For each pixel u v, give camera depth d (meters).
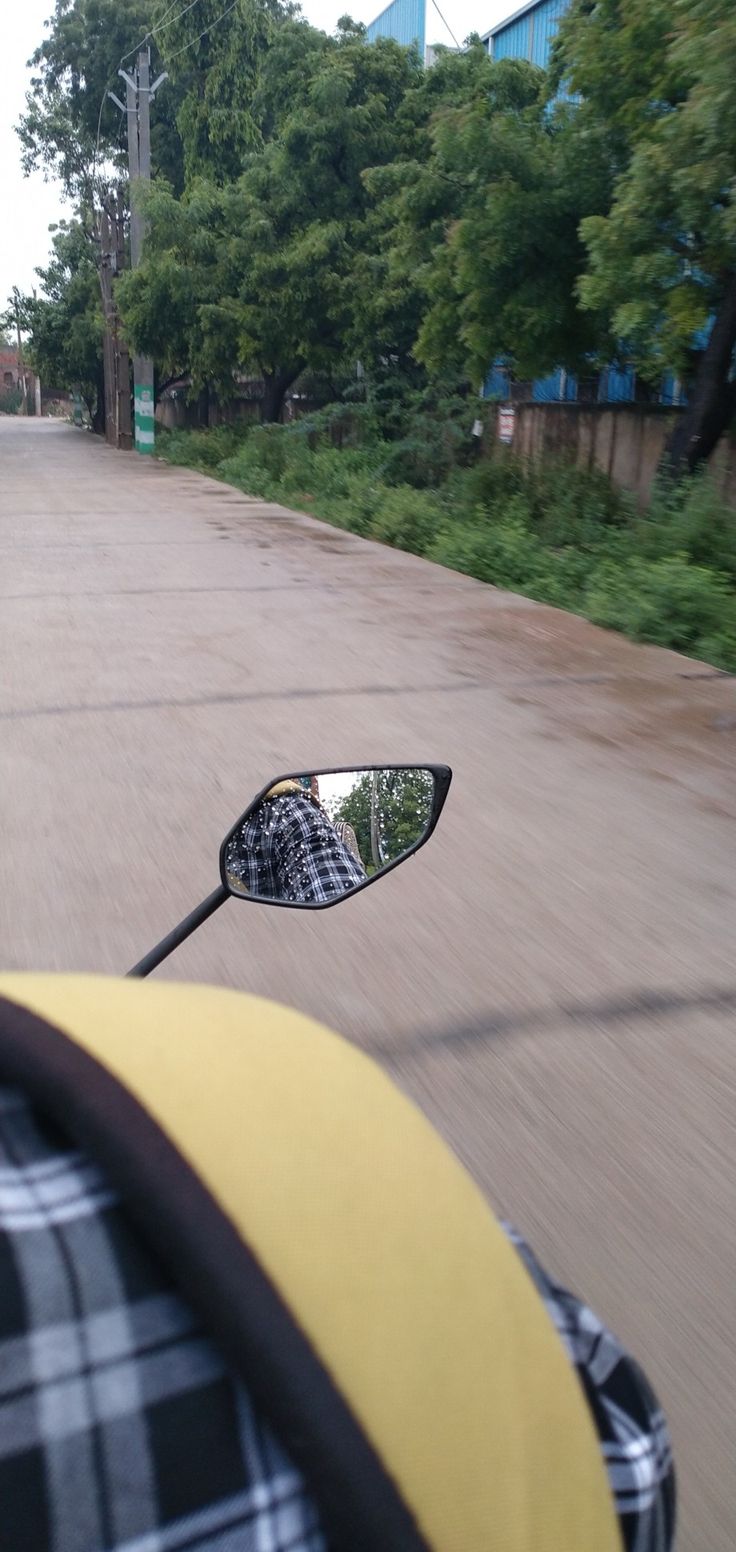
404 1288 0.77
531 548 12.63
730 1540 2.03
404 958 4.06
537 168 14.67
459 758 6.30
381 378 25.91
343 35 28.06
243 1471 0.68
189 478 27.36
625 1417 0.98
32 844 4.99
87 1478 0.65
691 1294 2.58
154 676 7.86
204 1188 0.70
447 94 24.92
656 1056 3.50
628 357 16.28
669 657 8.81
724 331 13.30
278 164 27.23
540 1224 2.78
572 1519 0.80
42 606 10.28
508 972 3.98
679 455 13.95
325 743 6.47
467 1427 0.75
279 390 31.33
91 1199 0.69
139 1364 0.67
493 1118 3.18
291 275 26.84
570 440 18.64
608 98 13.80
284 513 19.09
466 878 4.75
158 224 31.34
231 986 3.85
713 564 11.46
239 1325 0.67
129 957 4.03
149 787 5.71
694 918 4.45
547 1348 0.87
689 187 10.97
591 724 7.04
